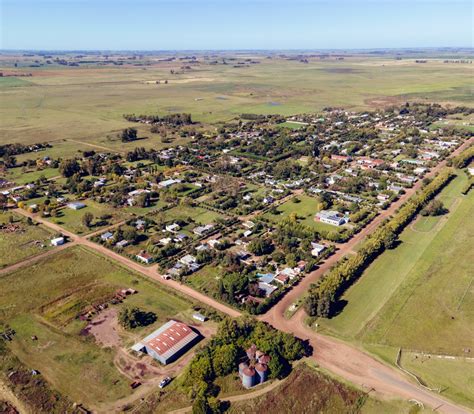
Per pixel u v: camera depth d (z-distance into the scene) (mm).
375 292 136875
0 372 104812
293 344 107625
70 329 120125
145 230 181375
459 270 148750
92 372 104750
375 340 115500
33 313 127000
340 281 135625
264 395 97875
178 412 94188
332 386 100062
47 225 187000
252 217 195250
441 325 121500
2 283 141625
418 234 177000
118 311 127875
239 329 113062
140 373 104562
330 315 125688
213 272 148875
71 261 156250
